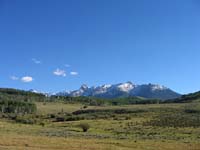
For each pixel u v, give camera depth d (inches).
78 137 4001.0
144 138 4234.7
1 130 4284.0
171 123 6678.2
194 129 5698.8
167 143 3599.9
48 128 5757.9
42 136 3750.0
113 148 2972.4
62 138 3587.6
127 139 4010.8
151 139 4111.7
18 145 2780.5
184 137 4522.6
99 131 5718.5
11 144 2800.2
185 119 7091.5
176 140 4020.7
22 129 4840.1
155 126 6427.2
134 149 3026.6
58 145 2930.6
